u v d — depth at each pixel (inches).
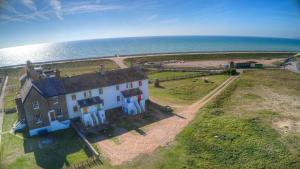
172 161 1228.5
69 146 1450.5
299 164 1163.9
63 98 1713.8
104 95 1909.4
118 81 1959.9
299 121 1642.5
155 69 3612.2
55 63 4256.9
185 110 1921.8
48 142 1515.7
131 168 1193.4
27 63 2212.1
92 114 1758.1
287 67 3526.1
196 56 4712.1
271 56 4712.1
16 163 1285.7
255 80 2763.3
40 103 1608.0
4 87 2930.6
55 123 1685.5
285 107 1911.9
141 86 2096.5
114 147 1401.3
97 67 3991.1
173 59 4591.5
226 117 1736.0
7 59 7632.9
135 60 4458.7
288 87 2464.3
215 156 1254.3
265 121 1652.3
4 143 1518.2
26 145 1486.2
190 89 2512.3
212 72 3221.0
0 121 1882.4
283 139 1398.9
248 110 1868.8
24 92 1678.2
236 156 1245.7
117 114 1903.3
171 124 1665.8
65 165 1249.4
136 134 1551.4
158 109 1971.0
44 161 1298.0
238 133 1481.3
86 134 1588.3
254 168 1144.8
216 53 4995.1
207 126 1590.8
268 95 2223.2
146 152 1328.7
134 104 1913.1
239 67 3555.6
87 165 1235.2
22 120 1723.7
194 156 1261.1
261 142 1368.1
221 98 2158.0
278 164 1167.6
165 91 2480.3
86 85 1830.7
